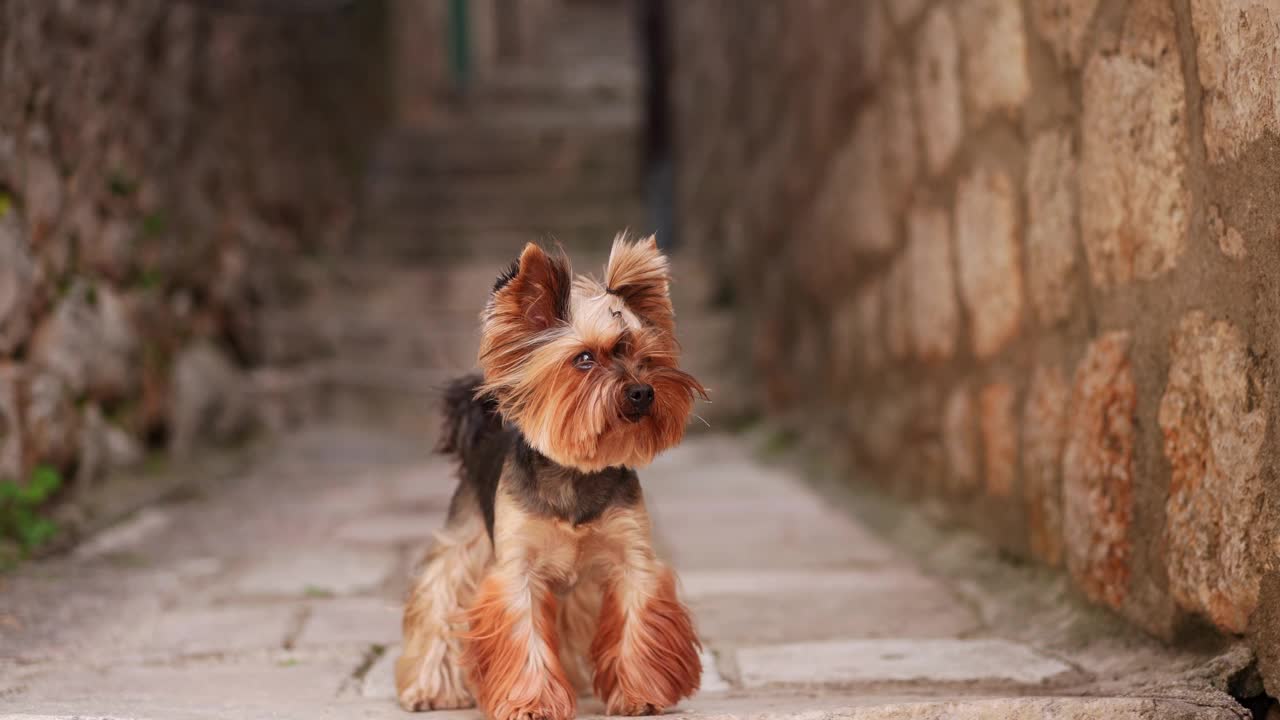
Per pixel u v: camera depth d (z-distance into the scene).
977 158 5.00
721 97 10.78
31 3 5.55
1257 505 2.92
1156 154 3.40
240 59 9.12
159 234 7.46
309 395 9.17
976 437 5.10
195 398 7.75
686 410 3.07
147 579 4.83
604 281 3.13
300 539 5.72
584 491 2.97
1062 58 4.07
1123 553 3.66
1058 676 3.46
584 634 3.32
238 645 3.96
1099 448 3.81
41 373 5.59
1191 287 3.23
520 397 2.98
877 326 6.67
